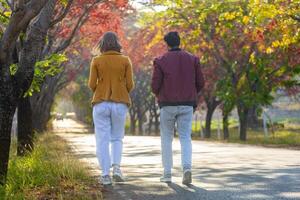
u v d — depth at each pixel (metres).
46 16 7.46
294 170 9.84
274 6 20.64
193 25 31.09
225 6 27.11
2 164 7.20
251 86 31.23
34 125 23.55
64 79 42.78
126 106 8.31
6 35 6.78
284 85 32.09
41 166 9.11
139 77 61.81
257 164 11.49
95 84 8.24
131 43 47.38
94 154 16.30
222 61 32.19
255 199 6.55
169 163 8.30
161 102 8.16
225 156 14.51
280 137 33.22
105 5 19.97
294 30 22.02
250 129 50.62
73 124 92.81
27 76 7.27
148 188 7.66
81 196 6.87
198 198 6.72
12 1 13.01
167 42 8.24
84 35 23.64
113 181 8.46
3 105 7.11
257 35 24.81
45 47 17.67
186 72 8.12
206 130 43.44
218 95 32.56
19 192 7.17
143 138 34.81
